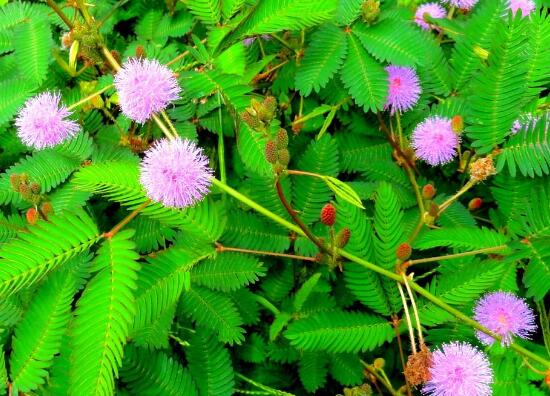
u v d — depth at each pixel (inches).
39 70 9.7
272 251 9.2
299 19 8.8
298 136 10.2
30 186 8.3
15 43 9.9
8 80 9.7
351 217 8.9
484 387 7.8
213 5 9.3
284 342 9.3
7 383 7.5
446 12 11.3
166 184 7.7
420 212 9.6
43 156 9.2
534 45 8.3
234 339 8.6
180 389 8.4
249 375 9.4
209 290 8.8
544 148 8.5
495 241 8.7
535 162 8.6
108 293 7.1
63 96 9.9
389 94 9.7
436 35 11.2
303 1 8.8
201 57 9.5
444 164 10.0
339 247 8.4
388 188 8.9
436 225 9.5
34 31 10.0
